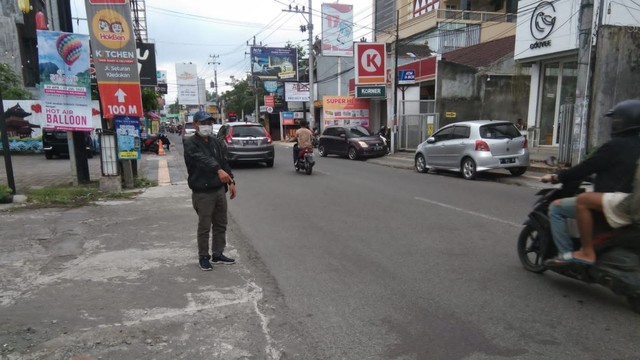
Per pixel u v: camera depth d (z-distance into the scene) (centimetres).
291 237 678
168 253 597
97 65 1089
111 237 677
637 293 391
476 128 1304
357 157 2095
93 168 1694
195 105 7800
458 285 475
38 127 2492
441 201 955
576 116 1216
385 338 365
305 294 456
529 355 336
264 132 1702
